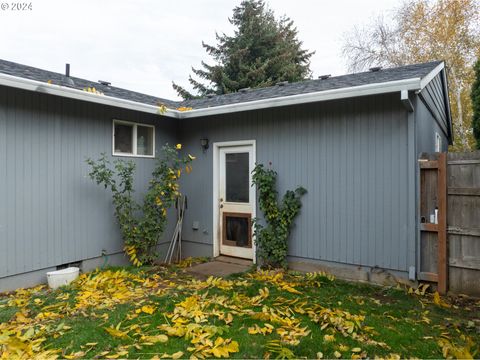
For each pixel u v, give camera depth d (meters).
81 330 3.05
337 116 5.07
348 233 4.98
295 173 5.46
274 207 5.54
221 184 6.43
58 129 4.95
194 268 5.67
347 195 4.99
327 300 3.97
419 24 14.82
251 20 20.75
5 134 4.34
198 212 6.67
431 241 4.45
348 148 4.97
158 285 4.61
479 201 4.17
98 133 5.49
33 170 4.65
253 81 19.70
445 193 4.32
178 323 3.13
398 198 4.57
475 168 4.19
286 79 20.53
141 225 5.65
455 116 14.27
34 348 2.67
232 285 4.52
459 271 4.30
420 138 4.91
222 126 6.31
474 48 13.64
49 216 4.85
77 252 5.22
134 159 6.06
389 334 3.01
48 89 4.42
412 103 4.46
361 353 2.64
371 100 4.77
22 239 4.54
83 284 4.53
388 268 4.66
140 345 2.74
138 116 6.11
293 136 5.48
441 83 7.46
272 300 3.89
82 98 4.80
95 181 5.46
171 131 6.79
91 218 5.42
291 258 5.54
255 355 2.60
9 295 4.25
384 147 4.67
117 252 5.82
